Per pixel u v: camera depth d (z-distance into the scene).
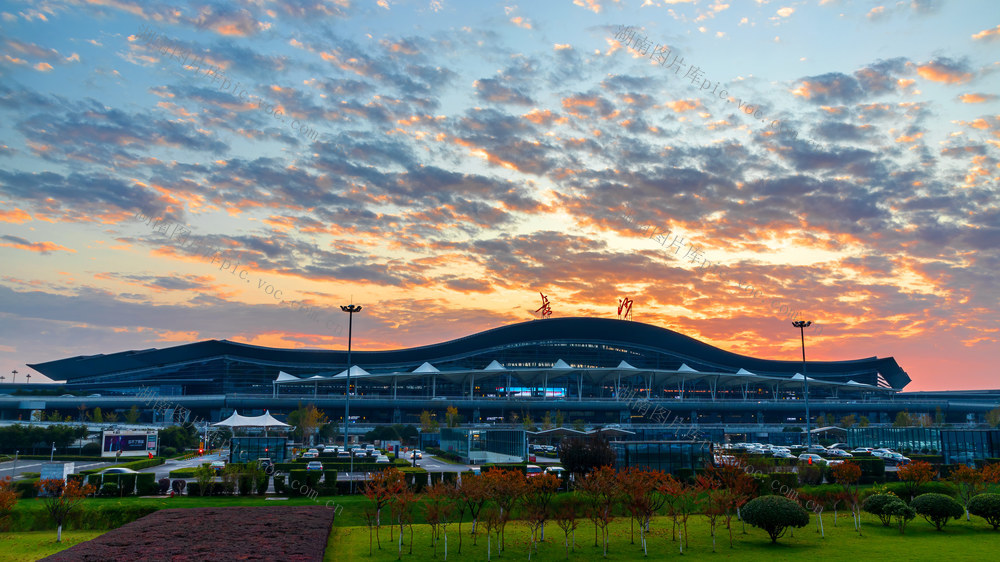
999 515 40.59
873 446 96.75
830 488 51.25
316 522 35.53
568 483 53.50
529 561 33.75
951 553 34.28
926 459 79.88
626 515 45.53
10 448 89.12
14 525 39.94
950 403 192.12
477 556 34.66
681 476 54.88
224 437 115.00
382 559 33.66
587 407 173.38
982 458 74.69
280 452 67.81
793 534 40.22
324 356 192.00
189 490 50.94
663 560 33.84
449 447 96.69
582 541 38.22
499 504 37.97
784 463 57.91
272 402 164.38
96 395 189.62
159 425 134.88
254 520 36.03
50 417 149.50
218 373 186.38
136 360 196.75
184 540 30.81
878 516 45.72
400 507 36.62
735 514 45.31
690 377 193.88
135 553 28.09
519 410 171.88
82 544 29.91
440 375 179.88
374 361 196.12
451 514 44.22
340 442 129.25
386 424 150.38
